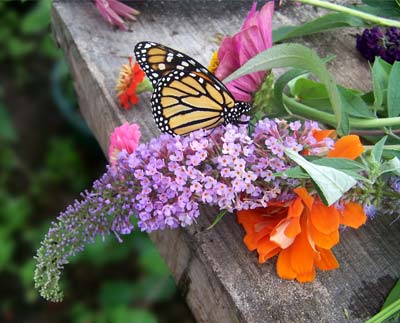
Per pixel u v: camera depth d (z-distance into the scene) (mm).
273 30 395
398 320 287
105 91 377
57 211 701
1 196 698
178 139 282
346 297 292
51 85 798
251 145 283
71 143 737
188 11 427
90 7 429
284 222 284
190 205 282
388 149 302
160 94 315
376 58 348
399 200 283
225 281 295
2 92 801
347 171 270
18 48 794
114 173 290
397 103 327
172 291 627
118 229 292
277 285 294
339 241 310
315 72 300
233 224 313
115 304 623
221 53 312
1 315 651
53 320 646
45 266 296
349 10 367
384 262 303
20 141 754
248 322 284
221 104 310
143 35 412
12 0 748
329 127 354
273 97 325
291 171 263
